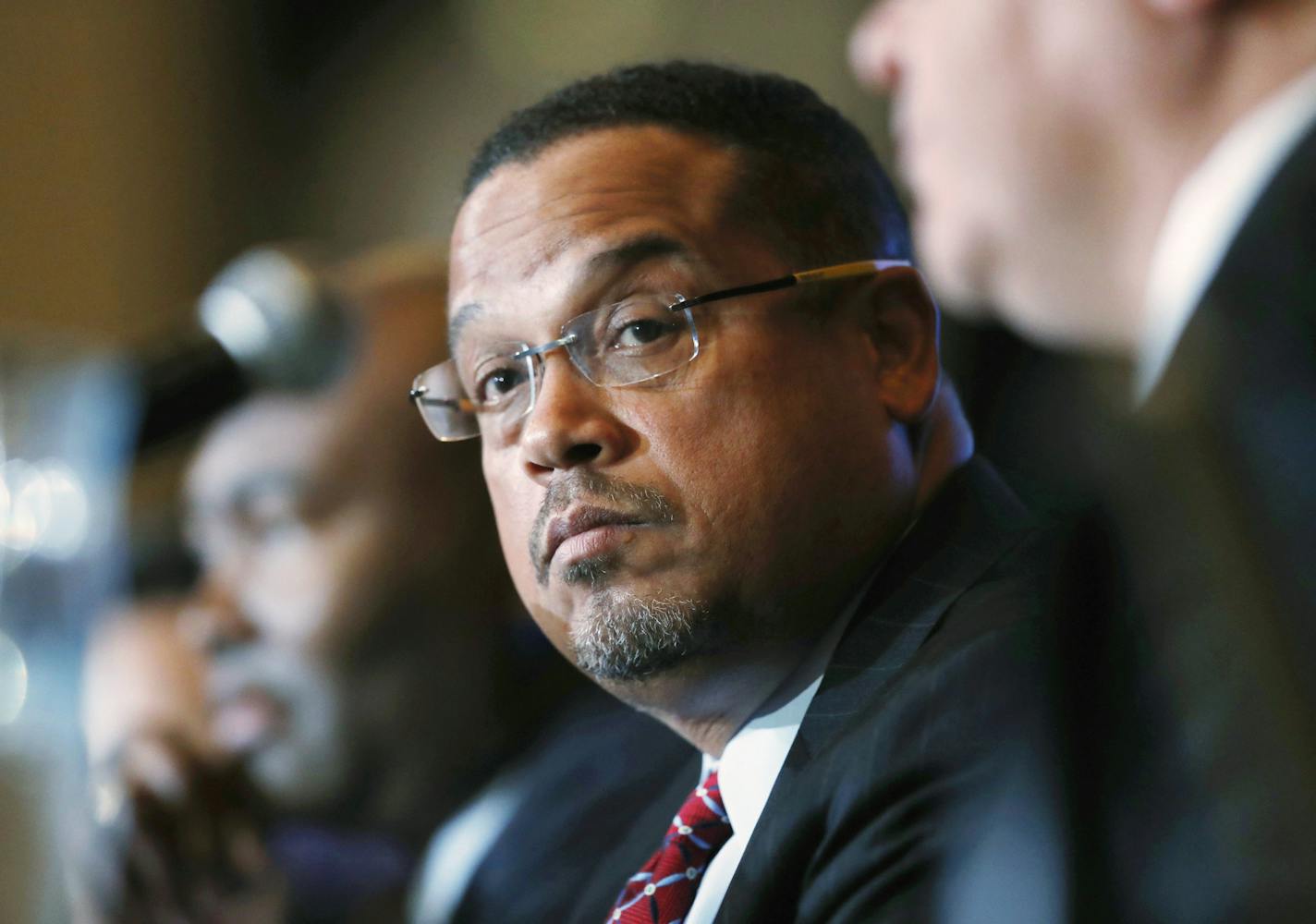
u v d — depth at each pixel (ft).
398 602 22.59
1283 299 8.05
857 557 10.86
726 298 10.58
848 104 50.78
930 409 11.41
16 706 22.52
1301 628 6.79
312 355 22.66
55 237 52.54
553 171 11.02
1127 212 12.98
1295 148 9.27
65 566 23.36
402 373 23.02
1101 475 7.76
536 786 20.04
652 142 11.06
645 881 11.16
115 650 22.97
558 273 10.66
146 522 24.09
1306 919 6.35
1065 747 7.51
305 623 22.40
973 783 8.86
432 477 22.95
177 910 21.86
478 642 23.03
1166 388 7.77
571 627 10.63
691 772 13.57
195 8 56.70
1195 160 12.31
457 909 19.75
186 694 22.54
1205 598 7.00
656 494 10.28
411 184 58.95
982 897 8.30
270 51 59.16
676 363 10.48
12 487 23.22
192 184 56.65
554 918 17.44
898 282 11.43
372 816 22.56
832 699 10.35
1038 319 14.26
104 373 24.34
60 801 22.27
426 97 59.11
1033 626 9.21
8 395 23.50
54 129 52.65
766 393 10.46
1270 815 6.56
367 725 22.47
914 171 15.71
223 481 22.91
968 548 10.69
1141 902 6.91
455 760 22.68
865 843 9.04
